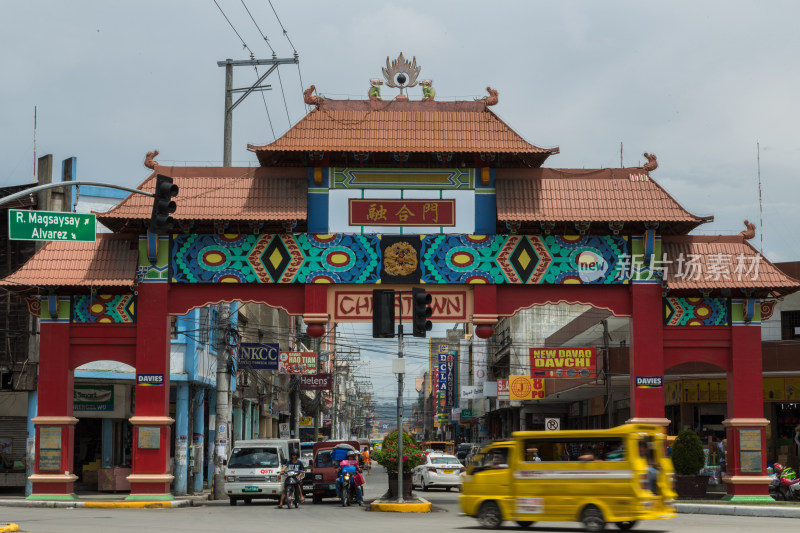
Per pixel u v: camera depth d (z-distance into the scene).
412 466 30.03
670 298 29.19
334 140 28.48
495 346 77.12
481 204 29.17
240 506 31.34
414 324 24.02
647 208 28.66
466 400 96.75
